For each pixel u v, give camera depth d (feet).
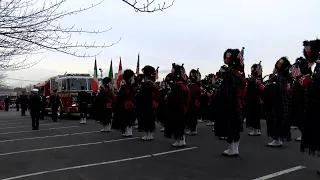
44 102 66.59
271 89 28.76
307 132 20.20
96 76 69.26
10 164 22.77
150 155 25.59
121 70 65.26
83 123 54.39
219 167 21.59
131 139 34.37
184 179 18.85
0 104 139.33
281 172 20.18
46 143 31.86
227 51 25.45
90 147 29.40
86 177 19.34
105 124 41.14
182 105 29.19
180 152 26.76
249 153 26.09
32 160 24.00
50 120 62.59
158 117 40.42
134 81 36.65
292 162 22.88
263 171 20.47
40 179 18.95
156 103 33.47
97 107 41.81
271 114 28.81
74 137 36.11
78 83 66.33
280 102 28.48
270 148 28.27
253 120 35.53
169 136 29.45
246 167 21.52
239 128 24.58
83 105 54.54
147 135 33.55
